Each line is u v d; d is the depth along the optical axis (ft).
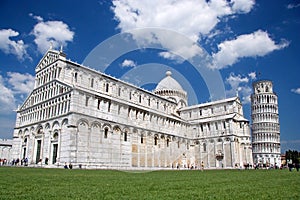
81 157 201.67
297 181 85.97
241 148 332.19
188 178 100.99
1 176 85.71
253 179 96.48
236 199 44.34
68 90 217.15
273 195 49.78
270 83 497.87
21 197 42.29
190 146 351.87
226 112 350.84
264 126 472.85
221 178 102.42
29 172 116.57
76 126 202.90
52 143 219.00
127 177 100.63
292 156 497.05
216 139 336.49
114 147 231.91
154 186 64.54
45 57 269.44
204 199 43.93
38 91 264.93
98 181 77.10
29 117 264.93
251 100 505.25
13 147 269.23
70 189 54.39
